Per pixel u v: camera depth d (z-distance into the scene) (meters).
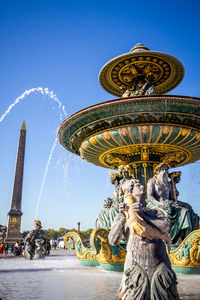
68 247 9.12
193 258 6.76
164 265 3.34
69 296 4.08
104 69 10.44
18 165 56.50
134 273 3.30
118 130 8.39
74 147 10.66
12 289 4.71
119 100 7.66
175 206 8.24
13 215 55.00
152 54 9.61
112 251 7.19
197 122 8.25
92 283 5.29
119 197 9.05
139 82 10.41
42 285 5.10
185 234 8.06
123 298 3.32
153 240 3.48
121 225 3.81
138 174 9.26
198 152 9.66
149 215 3.80
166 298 3.13
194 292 4.41
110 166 11.28
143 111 7.79
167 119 8.10
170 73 10.69
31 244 13.41
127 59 9.91
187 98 7.47
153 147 8.93
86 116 8.38
